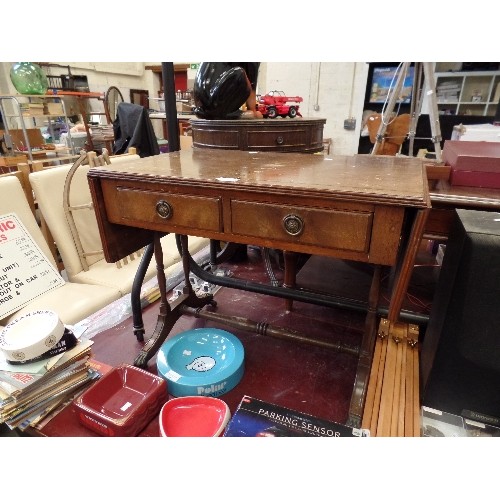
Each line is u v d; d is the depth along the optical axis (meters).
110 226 0.89
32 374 0.74
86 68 5.20
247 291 1.25
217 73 1.52
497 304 0.63
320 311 1.22
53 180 1.55
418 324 1.03
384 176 0.75
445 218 1.09
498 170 1.11
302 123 1.57
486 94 3.52
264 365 0.97
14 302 1.30
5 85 4.21
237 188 0.69
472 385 0.71
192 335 1.02
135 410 0.74
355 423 0.74
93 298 1.37
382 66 3.65
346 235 0.65
